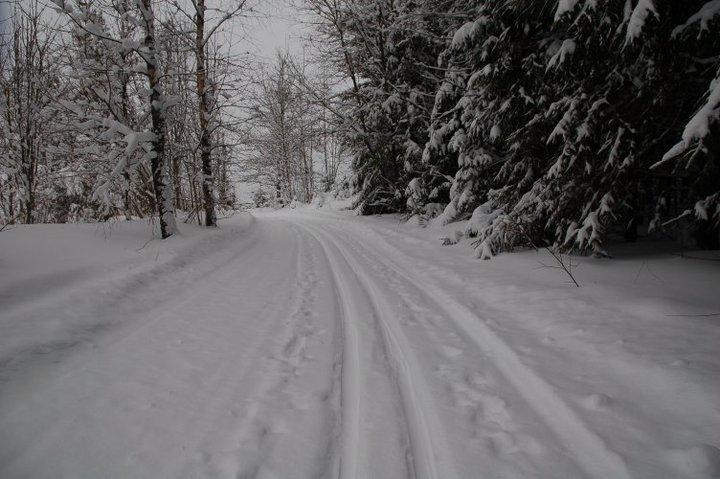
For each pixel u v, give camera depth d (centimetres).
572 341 364
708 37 430
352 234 1324
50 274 551
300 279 680
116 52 920
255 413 276
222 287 631
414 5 1354
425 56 1460
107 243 797
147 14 878
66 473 218
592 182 591
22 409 279
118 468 222
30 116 1113
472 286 580
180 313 500
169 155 1124
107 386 314
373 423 264
